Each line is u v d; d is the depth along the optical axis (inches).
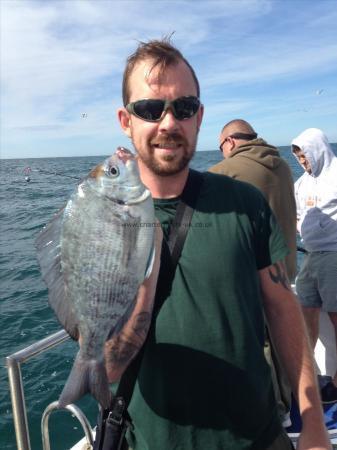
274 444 69.3
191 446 65.7
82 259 58.9
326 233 149.3
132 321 61.7
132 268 59.1
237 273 66.3
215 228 67.3
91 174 59.2
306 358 70.4
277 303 72.1
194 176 72.1
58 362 233.8
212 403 65.3
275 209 108.6
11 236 601.6
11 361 78.9
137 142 68.0
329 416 119.2
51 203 871.1
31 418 185.9
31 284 377.7
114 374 62.1
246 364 65.9
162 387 65.6
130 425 68.6
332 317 153.8
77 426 178.5
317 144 153.5
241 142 130.6
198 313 65.0
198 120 72.4
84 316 59.1
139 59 66.9
